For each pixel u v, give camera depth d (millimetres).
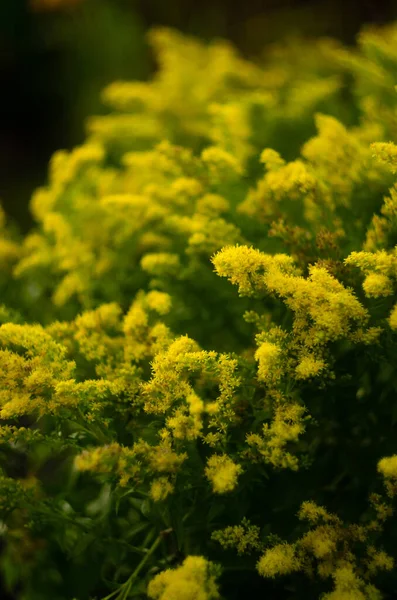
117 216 993
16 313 936
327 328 830
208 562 817
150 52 1660
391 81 947
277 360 827
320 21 1527
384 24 1423
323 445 890
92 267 985
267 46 1526
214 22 1706
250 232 930
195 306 945
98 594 909
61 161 1059
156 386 833
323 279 832
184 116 1150
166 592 801
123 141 1156
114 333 929
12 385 845
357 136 943
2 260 1033
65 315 1001
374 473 869
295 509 863
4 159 1773
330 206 893
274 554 820
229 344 932
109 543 861
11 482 848
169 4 1738
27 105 1880
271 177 897
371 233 862
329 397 865
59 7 1618
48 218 1014
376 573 824
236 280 842
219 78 1173
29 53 1788
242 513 847
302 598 838
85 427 851
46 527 909
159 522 852
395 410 852
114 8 1700
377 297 835
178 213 967
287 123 1041
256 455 835
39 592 927
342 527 841
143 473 825
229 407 830
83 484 916
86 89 1651
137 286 989
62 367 855
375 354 847
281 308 884
